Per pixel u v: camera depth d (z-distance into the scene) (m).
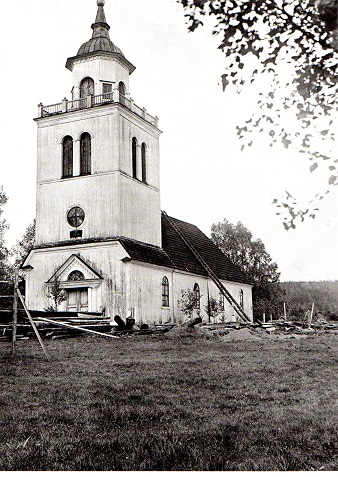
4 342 21.47
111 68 36.56
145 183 37.56
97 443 7.29
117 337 23.66
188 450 6.93
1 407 9.49
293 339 24.33
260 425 8.09
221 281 45.16
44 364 14.91
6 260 57.84
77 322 25.70
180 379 12.05
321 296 57.47
